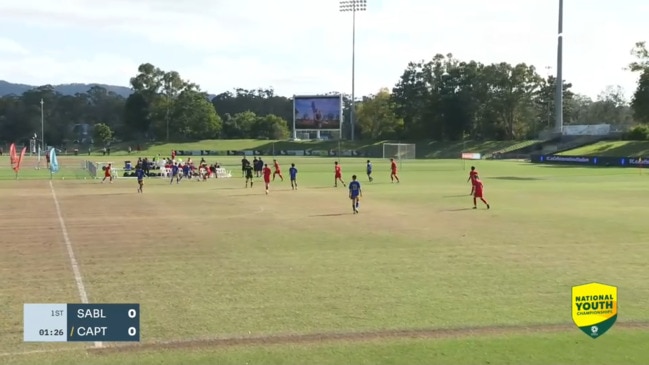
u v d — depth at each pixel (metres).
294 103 126.25
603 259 17.72
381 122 152.38
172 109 159.75
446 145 134.25
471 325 11.52
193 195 39.34
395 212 29.59
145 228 24.30
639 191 41.22
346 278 15.40
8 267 16.75
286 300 13.31
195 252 19.03
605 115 181.38
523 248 19.56
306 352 10.11
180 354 10.05
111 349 10.29
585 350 10.19
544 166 80.12
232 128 167.50
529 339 10.73
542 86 145.25
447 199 36.16
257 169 59.00
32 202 34.66
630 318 11.92
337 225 25.03
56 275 15.77
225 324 11.62
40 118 186.75
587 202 34.06
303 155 131.75
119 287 14.51
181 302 13.17
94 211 30.28
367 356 9.91
